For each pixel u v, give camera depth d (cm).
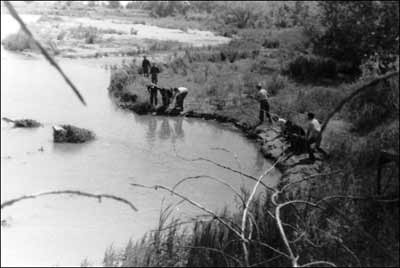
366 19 3025
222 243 1142
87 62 3797
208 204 1566
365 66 2836
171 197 1608
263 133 2323
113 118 2523
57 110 2534
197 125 2530
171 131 2400
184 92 2669
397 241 1182
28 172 1709
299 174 1747
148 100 2744
